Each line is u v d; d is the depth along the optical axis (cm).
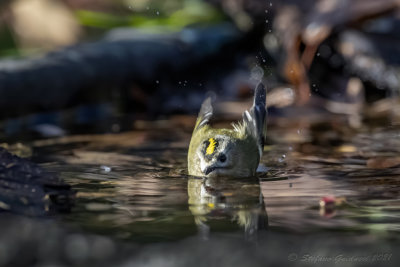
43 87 1173
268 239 486
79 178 741
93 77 1266
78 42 1488
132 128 1095
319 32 1372
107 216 567
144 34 1515
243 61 1526
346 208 596
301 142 962
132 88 1348
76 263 437
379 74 1377
